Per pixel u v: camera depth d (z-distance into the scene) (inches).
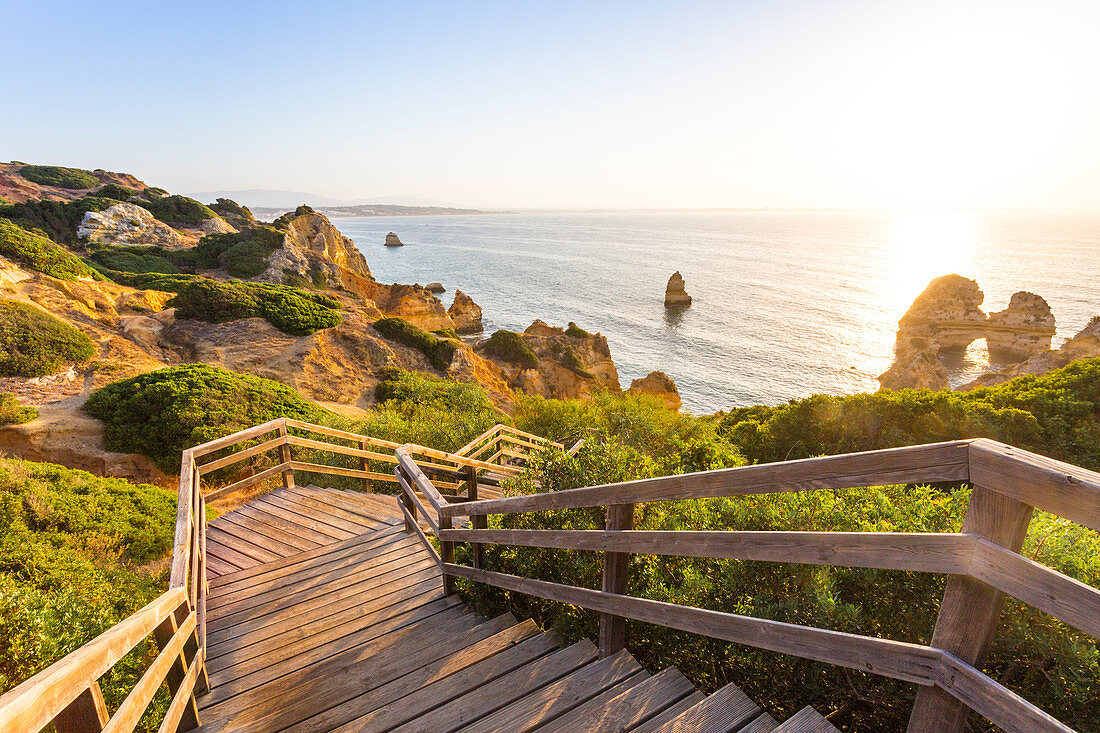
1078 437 413.7
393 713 115.4
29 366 730.2
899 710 97.3
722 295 3683.6
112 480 414.9
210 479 553.9
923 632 102.6
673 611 97.9
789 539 76.1
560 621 138.9
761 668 111.3
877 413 459.8
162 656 94.7
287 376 940.6
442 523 175.9
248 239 1841.8
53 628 149.5
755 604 118.2
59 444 585.6
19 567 221.9
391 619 167.8
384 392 947.3
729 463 279.4
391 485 383.2
